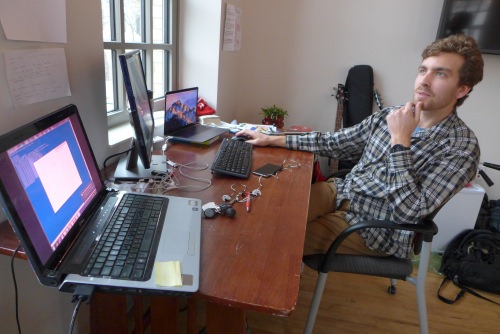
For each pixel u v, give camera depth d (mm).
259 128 2006
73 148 869
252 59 2789
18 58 892
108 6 1596
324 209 1479
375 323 1688
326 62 2689
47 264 648
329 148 1688
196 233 875
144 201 982
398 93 2631
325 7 2578
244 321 879
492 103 2471
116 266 699
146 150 1124
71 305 1232
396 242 1289
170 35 2119
